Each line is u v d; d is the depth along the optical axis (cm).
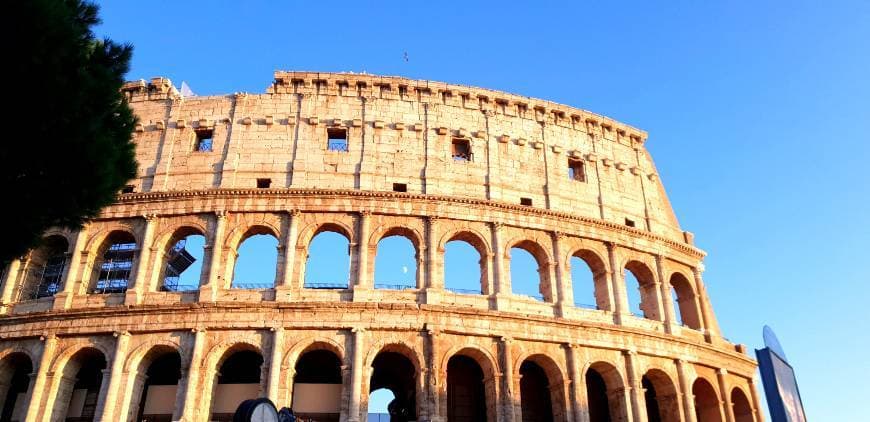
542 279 6184
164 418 5341
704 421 6519
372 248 5744
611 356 5869
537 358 5703
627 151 7369
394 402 6228
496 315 5534
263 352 5166
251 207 5844
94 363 5700
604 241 6475
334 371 5809
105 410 4972
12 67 2594
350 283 5584
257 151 6200
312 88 6525
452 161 6366
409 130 6425
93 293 5756
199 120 6412
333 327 5256
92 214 3167
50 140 2798
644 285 6731
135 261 5659
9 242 2964
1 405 5362
